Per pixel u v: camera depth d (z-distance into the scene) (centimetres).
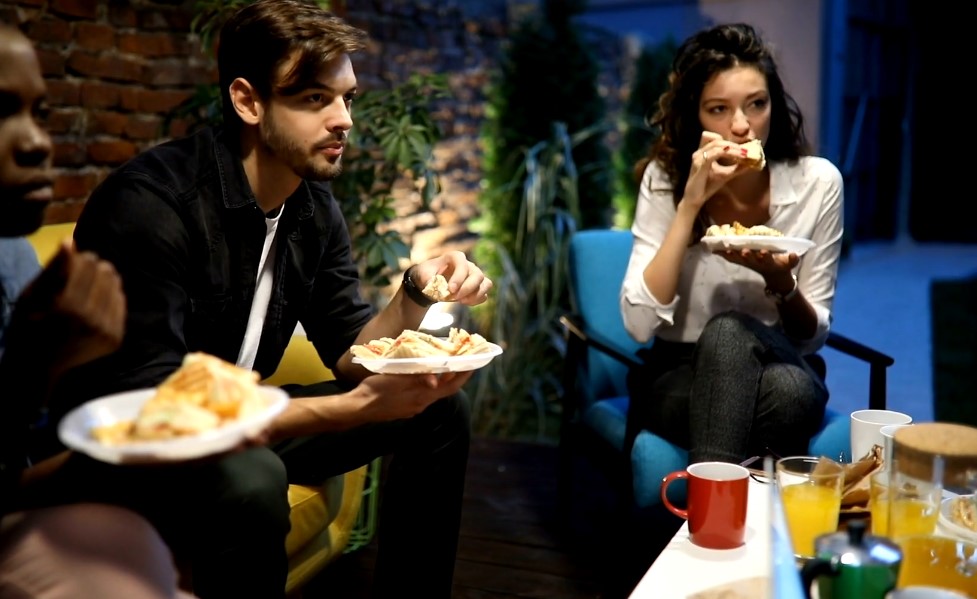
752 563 141
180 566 155
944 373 446
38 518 118
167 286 157
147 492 144
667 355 234
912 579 125
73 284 112
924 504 135
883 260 800
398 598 184
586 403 261
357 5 376
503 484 299
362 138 288
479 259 396
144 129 280
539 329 362
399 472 182
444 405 180
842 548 110
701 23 660
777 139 229
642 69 431
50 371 115
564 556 246
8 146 119
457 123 443
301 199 180
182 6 286
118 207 155
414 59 417
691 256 231
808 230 228
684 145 229
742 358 203
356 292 198
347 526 205
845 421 216
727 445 198
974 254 827
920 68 888
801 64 636
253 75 162
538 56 390
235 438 101
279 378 204
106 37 265
